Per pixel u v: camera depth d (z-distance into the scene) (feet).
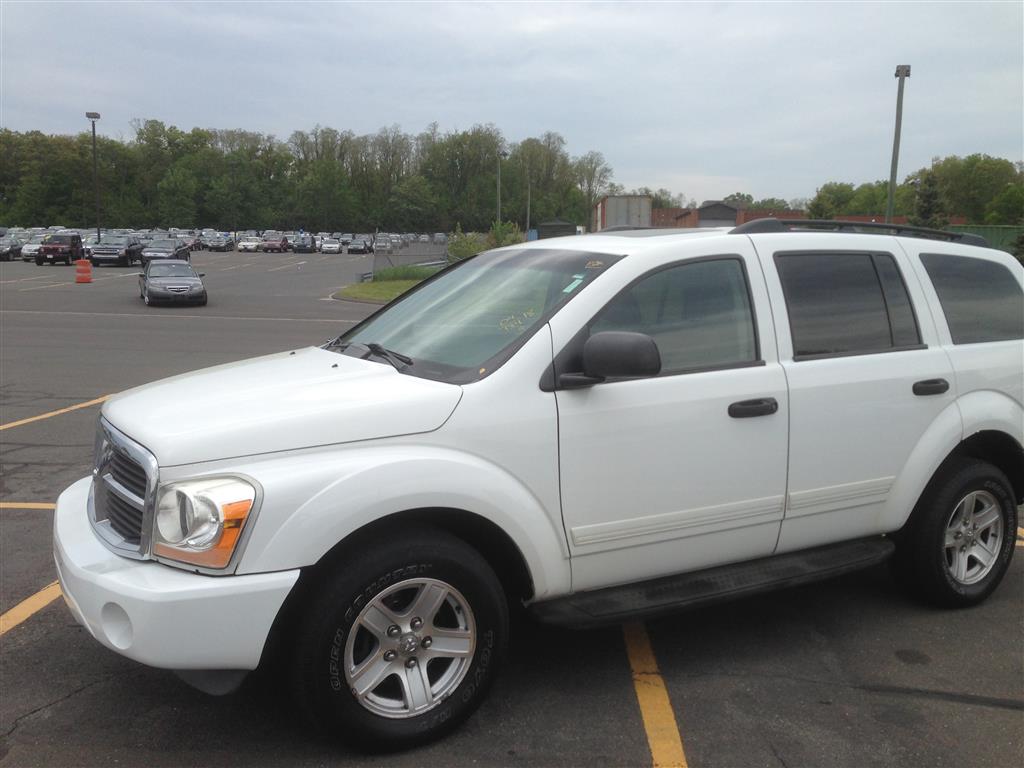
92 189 388.78
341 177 437.99
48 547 17.03
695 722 11.03
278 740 10.50
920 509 14.16
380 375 11.26
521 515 10.59
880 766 10.14
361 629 10.07
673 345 11.85
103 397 34.12
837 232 14.38
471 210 433.07
